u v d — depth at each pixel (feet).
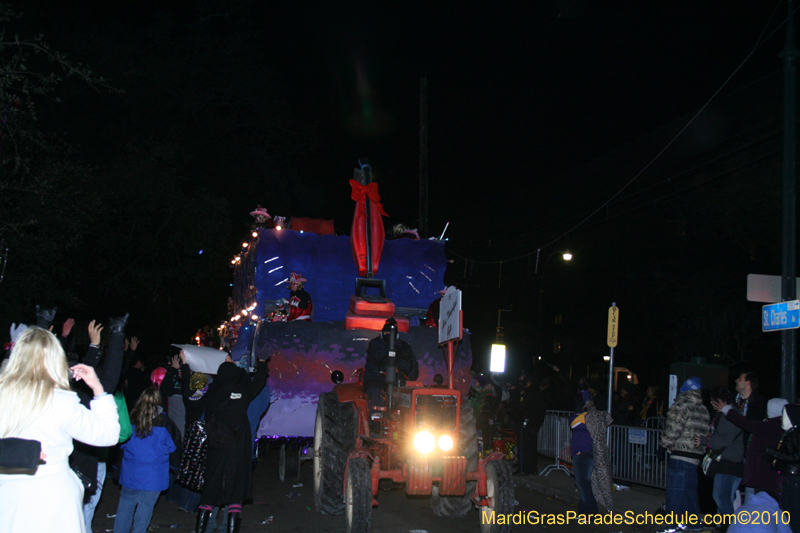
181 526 23.47
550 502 31.24
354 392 24.47
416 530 23.98
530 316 115.65
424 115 67.31
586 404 27.09
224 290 77.77
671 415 23.67
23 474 10.55
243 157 81.41
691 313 65.57
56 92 58.49
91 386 11.86
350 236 33.32
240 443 20.65
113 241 60.64
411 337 28.45
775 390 64.80
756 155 51.88
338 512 24.31
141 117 68.90
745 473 20.68
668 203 61.77
